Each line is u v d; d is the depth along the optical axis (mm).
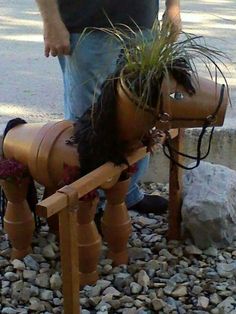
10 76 4941
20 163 2314
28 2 7852
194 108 2049
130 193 2854
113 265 2463
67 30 2449
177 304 2299
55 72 5062
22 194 2377
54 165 2225
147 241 2699
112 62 2490
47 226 2721
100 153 2117
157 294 2352
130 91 2029
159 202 2936
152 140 2227
